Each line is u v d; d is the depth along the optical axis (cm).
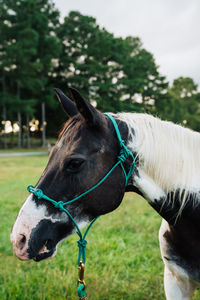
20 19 2903
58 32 3475
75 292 264
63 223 143
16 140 3862
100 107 3086
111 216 485
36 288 276
